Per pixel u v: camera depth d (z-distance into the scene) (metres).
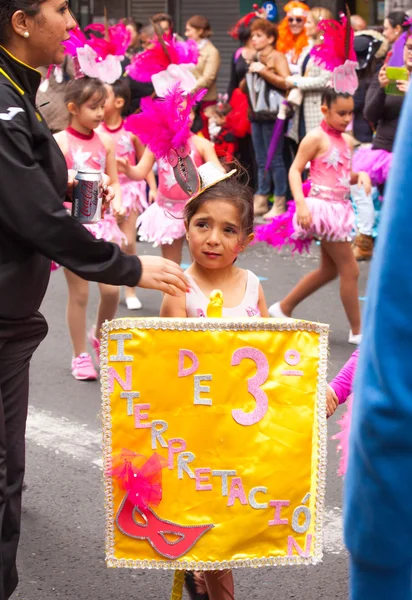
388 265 1.72
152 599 3.87
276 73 11.52
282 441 2.93
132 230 8.12
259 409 2.92
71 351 7.27
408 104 1.73
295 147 11.90
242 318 2.93
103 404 2.89
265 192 12.23
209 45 12.17
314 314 8.18
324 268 7.27
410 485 1.75
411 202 1.70
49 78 8.18
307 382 2.93
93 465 5.17
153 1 16.39
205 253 3.38
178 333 2.88
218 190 3.35
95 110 6.46
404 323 1.72
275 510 2.95
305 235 7.15
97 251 2.99
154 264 3.07
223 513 2.95
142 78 6.09
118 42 6.55
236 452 2.92
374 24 13.77
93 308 8.46
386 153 9.78
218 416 2.91
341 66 6.93
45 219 2.94
